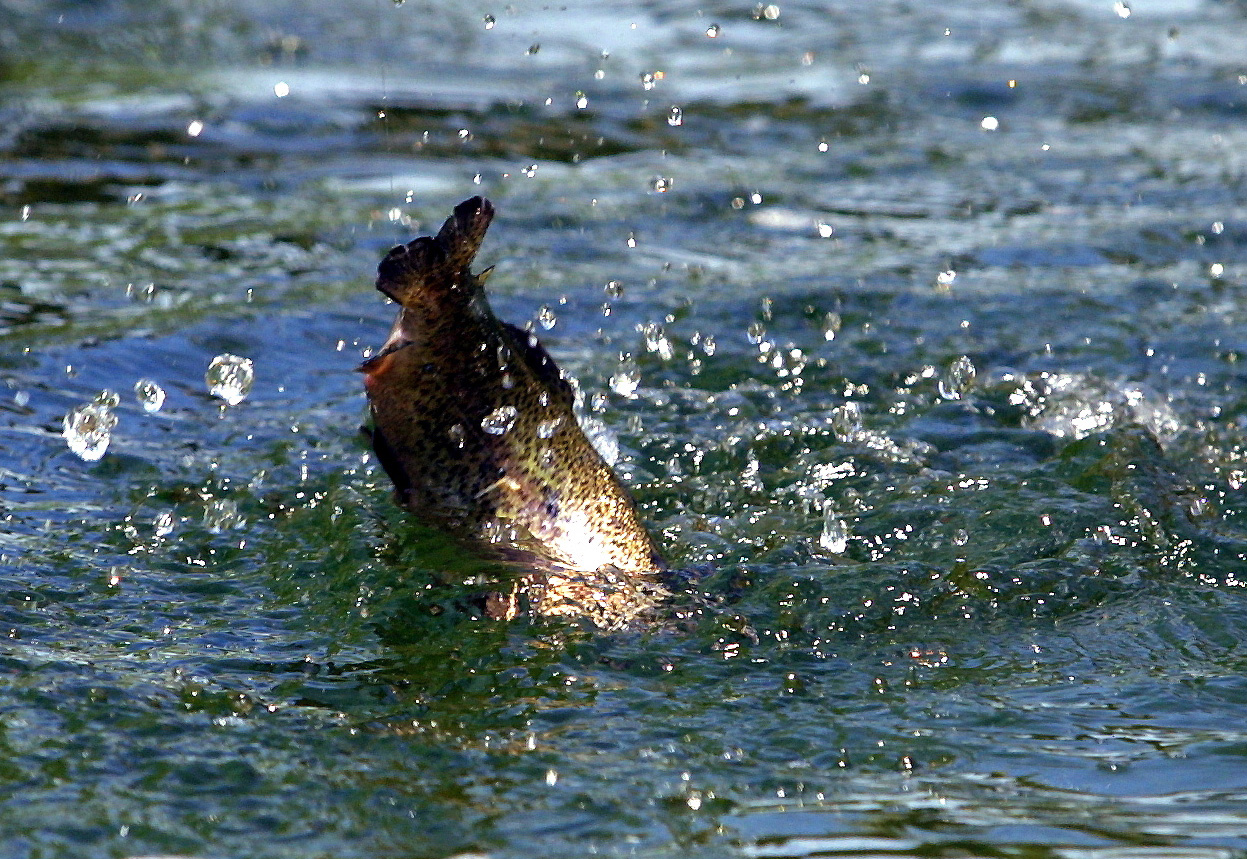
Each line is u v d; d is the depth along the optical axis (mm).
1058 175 35562
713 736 13117
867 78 43938
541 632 14805
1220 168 35875
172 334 23875
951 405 21844
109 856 11078
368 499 17969
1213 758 12867
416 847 11336
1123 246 30328
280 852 11211
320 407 21594
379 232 30172
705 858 11203
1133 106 41312
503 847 11328
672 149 37219
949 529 17516
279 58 44469
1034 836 11570
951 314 26172
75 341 23172
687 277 28156
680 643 14727
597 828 11625
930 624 15414
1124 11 39875
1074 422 21219
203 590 15797
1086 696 14047
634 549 15945
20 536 16766
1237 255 29875
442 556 15859
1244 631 15461
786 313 26094
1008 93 42531
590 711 13492
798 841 11477
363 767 12430
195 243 28906
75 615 15031
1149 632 15383
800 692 13953
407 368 15195
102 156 34281
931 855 11281
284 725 13047
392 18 49781
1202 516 18172
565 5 52188
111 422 19516
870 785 12391
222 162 34469
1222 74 44031
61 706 13109
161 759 12398
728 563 16516
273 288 26672
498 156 36125
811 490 18703
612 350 24125
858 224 31859
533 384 15594
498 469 15617
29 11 47906
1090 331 25375
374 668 14156
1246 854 11281
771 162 36375
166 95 39656
